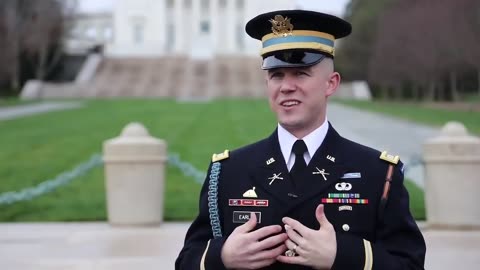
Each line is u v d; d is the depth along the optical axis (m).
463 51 64.75
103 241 12.70
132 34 119.25
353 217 4.33
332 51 4.51
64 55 98.00
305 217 4.35
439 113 49.12
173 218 15.43
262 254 4.12
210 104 59.16
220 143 27.53
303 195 4.38
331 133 4.58
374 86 94.06
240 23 120.44
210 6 121.19
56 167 21.97
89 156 24.41
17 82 86.50
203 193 4.77
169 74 92.06
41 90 81.19
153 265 10.52
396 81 83.12
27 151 25.91
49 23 86.88
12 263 10.78
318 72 4.45
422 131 34.41
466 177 13.71
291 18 4.42
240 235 4.19
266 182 4.48
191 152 24.72
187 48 121.69
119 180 14.41
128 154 14.35
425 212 14.98
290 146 4.54
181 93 82.31
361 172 4.44
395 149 26.44
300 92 4.43
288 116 4.46
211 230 4.68
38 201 17.22
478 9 63.06
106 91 82.56
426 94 82.94
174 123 37.84
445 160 13.76
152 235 13.29
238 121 38.66
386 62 80.38
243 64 97.62
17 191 18.05
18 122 40.25
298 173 4.45
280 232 4.23
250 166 4.59
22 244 12.47
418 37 72.81
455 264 10.42
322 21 4.41
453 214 13.75
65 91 81.69
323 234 4.09
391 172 4.45
